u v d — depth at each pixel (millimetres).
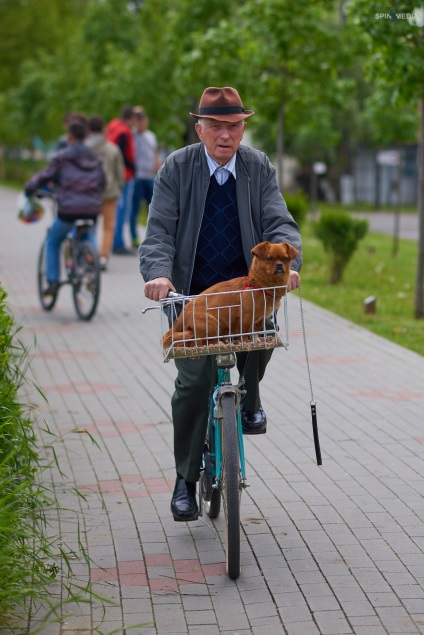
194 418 7062
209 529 7543
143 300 18531
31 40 88125
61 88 54250
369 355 13711
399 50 14727
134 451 9500
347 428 10188
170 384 12203
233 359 6570
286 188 68562
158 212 6938
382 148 59906
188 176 6945
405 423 10352
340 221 21047
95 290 16172
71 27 87000
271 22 23531
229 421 6594
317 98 26141
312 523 7605
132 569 6801
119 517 7793
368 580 6559
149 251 6816
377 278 22469
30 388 12016
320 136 43250
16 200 55156
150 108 37719
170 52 36781
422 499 8094
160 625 5973
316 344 14500
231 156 6898
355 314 17203
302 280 21984
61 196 16438
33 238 31562
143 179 25609
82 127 16688
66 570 6766
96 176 16594
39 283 17516
